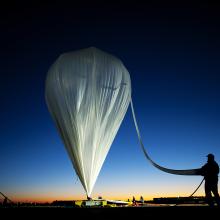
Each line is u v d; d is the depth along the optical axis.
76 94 12.21
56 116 12.74
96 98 12.26
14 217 9.12
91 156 12.14
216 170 10.42
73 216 9.04
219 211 8.67
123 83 13.07
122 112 13.09
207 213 8.70
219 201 10.23
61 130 12.66
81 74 12.34
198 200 13.74
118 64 13.13
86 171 12.08
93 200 14.80
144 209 8.92
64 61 12.76
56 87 12.55
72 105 12.20
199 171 11.01
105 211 8.99
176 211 8.83
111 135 12.70
